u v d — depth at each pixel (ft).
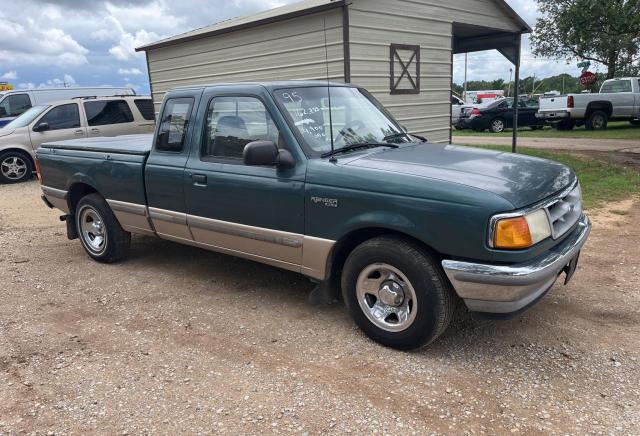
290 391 10.58
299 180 12.76
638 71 79.56
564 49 78.59
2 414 10.09
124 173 17.16
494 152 13.91
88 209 19.07
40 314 14.71
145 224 17.26
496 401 10.07
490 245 10.39
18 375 11.49
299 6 33.01
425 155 13.12
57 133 39.68
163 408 10.16
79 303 15.46
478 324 13.30
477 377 10.91
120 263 19.16
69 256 20.29
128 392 10.73
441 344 12.34
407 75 32.91
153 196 16.47
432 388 10.55
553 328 12.93
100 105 41.27
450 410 9.83
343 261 13.47
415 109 34.22
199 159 15.08
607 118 64.90
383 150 13.71
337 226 12.25
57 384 11.09
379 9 30.25
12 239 22.97
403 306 11.84
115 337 13.17
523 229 10.39
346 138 13.88
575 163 36.11
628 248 18.65
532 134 64.28
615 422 9.37
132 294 16.07
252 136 13.93
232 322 13.85
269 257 14.08
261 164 12.53
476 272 10.50
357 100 15.70
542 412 9.70
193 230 15.70
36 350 12.59
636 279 15.78
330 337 12.84
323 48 29.76
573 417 9.54
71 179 19.19
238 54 34.81
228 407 10.12
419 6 32.81
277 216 13.34
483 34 40.83
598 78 91.09
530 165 12.71
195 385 10.90
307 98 14.23
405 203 11.18
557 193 11.77
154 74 42.27
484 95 126.00
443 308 11.21
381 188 11.51
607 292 14.93
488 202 10.37
